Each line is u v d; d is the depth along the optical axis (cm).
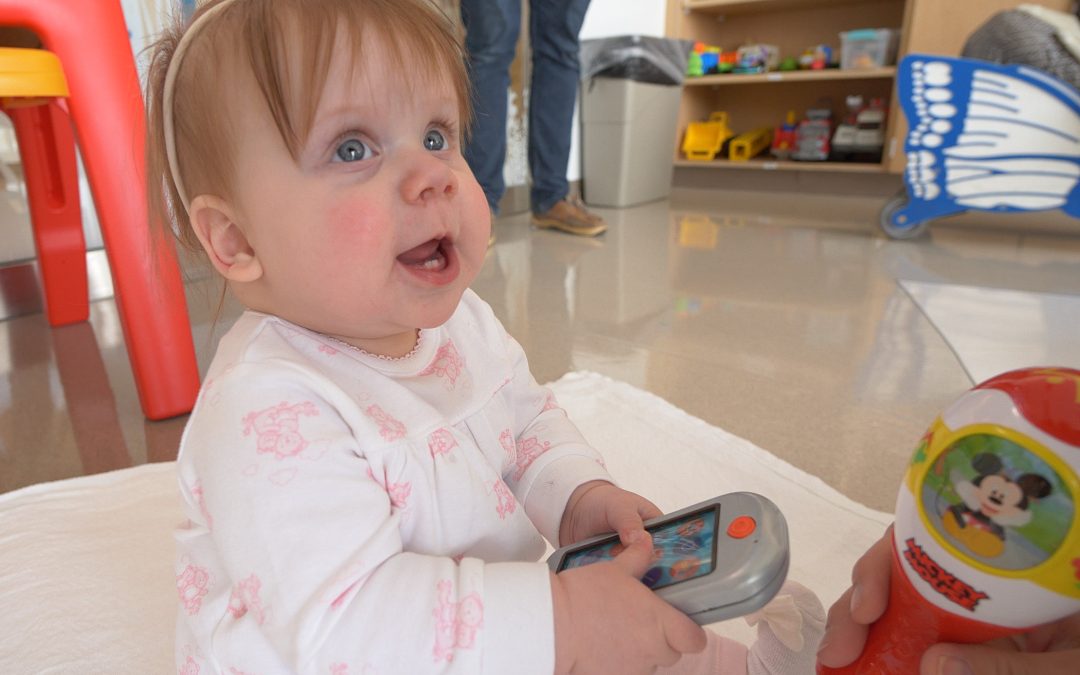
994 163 181
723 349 121
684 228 228
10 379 110
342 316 41
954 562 30
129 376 111
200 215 43
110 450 89
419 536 42
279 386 39
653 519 45
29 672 56
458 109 45
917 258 183
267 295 43
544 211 221
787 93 314
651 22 294
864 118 275
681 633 35
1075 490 26
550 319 137
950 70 176
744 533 38
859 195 288
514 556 46
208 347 67
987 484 28
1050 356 116
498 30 177
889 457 87
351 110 39
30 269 142
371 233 38
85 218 148
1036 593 28
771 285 160
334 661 35
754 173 308
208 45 41
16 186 138
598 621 36
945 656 32
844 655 38
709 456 85
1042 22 182
